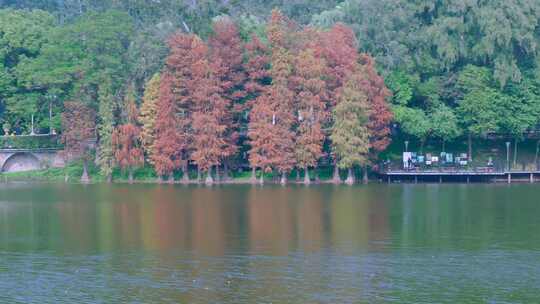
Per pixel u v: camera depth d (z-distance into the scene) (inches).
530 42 6294.3
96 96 6240.2
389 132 6151.6
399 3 6378.0
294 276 3149.6
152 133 6072.8
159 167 6018.7
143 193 5378.9
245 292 2972.4
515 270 3213.6
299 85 5969.5
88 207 4707.2
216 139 5930.1
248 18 6747.1
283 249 3553.2
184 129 6063.0
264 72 6067.9
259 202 4874.5
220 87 6008.9
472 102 6136.8
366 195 5211.6
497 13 6225.4
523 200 4926.2
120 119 6166.3
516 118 6259.8
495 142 6624.0
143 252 3516.2
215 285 3048.7
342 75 5999.0
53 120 6387.8
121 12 6569.9
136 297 2933.1
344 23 6441.9
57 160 6446.9
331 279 3110.2
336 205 4731.8
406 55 6259.8
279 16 6117.1
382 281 3083.2
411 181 6131.9
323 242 3678.6
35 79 6343.5
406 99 6205.7
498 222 4124.0
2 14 6786.4
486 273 3174.2
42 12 7022.6
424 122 6107.3
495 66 6240.2
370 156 6077.8
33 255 3486.7
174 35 6269.7
